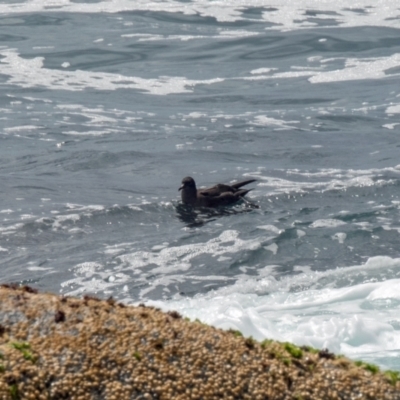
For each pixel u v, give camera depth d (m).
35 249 36.62
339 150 52.81
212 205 42.19
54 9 89.75
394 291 29.33
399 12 88.06
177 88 68.19
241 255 35.66
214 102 64.69
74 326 15.95
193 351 15.84
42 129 56.66
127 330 16.02
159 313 17.05
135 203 42.56
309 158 51.06
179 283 32.59
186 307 29.33
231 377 15.53
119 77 70.50
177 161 50.38
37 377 14.66
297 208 41.91
